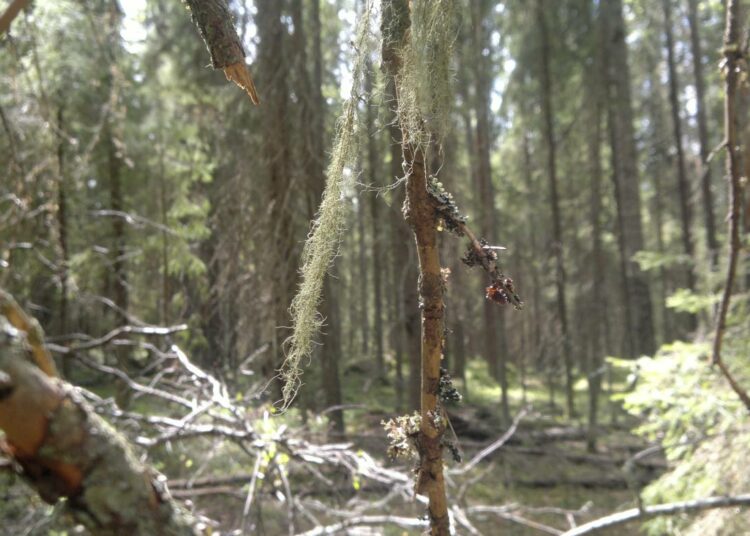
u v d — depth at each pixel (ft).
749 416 12.43
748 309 15.56
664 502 14.39
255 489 11.86
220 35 3.26
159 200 29.50
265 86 25.80
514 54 42.39
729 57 7.54
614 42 41.78
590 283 49.39
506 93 45.01
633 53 56.18
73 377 28.14
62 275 20.25
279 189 25.30
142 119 28.50
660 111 61.21
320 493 17.38
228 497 16.78
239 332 24.49
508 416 35.19
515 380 57.88
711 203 37.76
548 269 51.24
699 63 45.32
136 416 12.91
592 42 41.60
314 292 2.95
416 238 3.18
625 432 37.17
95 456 2.79
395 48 3.02
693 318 44.52
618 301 53.93
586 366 50.85
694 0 43.45
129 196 29.48
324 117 27.84
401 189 21.81
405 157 3.13
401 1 3.01
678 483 13.99
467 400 41.98
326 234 3.01
